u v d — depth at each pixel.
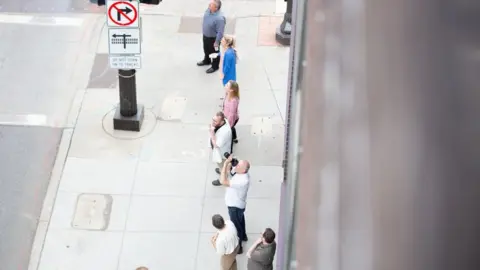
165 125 13.53
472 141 1.43
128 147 12.97
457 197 1.38
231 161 11.10
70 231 11.24
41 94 14.33
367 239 1.35
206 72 15.02
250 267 9.40
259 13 17.12
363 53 1.61
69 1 17.19
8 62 15.18
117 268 10.65
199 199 11.90
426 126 1.46
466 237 1.34
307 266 1.38
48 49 15.64
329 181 1.46
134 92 13.02
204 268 10.66
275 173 12.45
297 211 1.54
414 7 1.63
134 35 12.11
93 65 15.23
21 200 11.84
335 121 1.54
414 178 1.40
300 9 3.42
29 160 12.69
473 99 1.48
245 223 11.34
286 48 15.94
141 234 11.21
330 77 1.63
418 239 1.34
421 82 1.51
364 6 1.69
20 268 10.65
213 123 11.62
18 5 16.97
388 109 1.50
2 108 13.91
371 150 1.46
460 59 1.53
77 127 13.44
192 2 17.45
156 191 12.04
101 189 12.05
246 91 14.60
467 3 1.62
